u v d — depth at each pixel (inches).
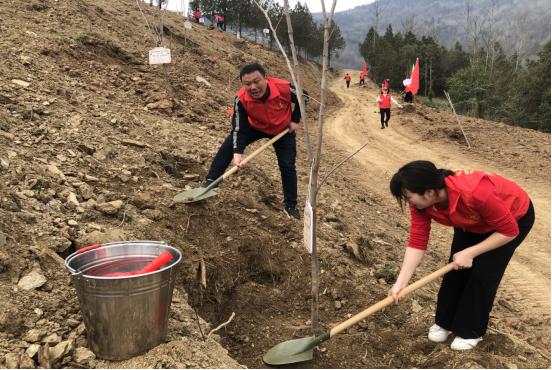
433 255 234.8
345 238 205.0
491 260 122.1
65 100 252.5
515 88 1460.4
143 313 102.2
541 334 170.1
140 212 168.4
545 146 513.7
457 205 114.9
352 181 382.3
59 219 145.7
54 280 122.5
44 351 100.8
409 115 759.1
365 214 275.4
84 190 167.5
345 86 1814.7
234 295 160.7
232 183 219.9
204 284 137.3
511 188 120.7
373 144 564.7
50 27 389.1
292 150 199.9
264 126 189.5
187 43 701.3
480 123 653.9
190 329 122.6
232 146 193.2
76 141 203.6
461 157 486.3
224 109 412.8
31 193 152.9
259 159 289.1
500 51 1946.4
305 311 159.6
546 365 128.9
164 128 271.3
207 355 112.5
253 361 135.4
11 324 106.7
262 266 173.2
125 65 408.8
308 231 124.7
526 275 230.7
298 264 174.1
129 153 212.2
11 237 128.6
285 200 208.4
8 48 306.0
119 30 517.3
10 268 120.2
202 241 168.6
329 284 167.2
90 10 515.5
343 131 660.1
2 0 402.6
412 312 154.9
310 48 2160.4
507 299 204.2
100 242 141.3
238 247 171.6
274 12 1644.9
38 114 219.3
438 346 133.6
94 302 99.2
